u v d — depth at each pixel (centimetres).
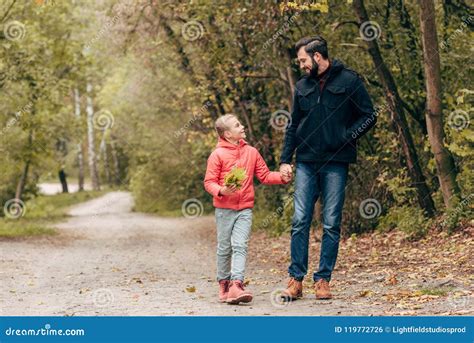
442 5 1614
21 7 2661
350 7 1730
